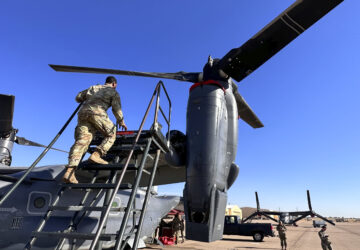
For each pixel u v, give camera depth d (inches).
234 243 634.2
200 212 197.8
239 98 297.0
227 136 227.6
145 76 235.8
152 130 131.4
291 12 182.1
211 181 199.6
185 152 221.6
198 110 220.5
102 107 132.3
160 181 381.7
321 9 175.6
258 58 215.9
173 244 561.3
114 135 133.7
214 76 238.1
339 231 1339.8
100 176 271.1
